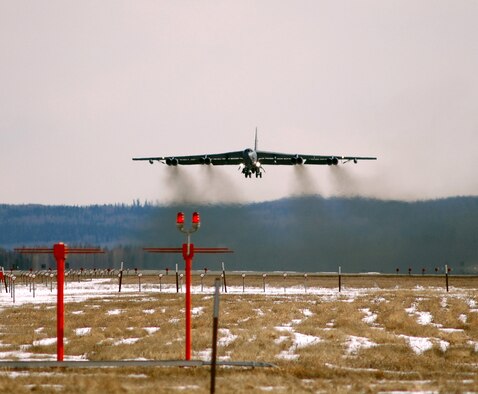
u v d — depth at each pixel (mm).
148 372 84812
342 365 95875
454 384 76562
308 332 135625
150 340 122750
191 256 95000
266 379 79562
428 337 130750
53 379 76938
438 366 96000
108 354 104562
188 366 89688
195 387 73125
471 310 190375
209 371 86000
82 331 143250
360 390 72562
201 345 115562
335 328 144625
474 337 131625
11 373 82812
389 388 73125
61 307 90938
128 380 78062
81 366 87688
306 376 85625
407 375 85812
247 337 125688
